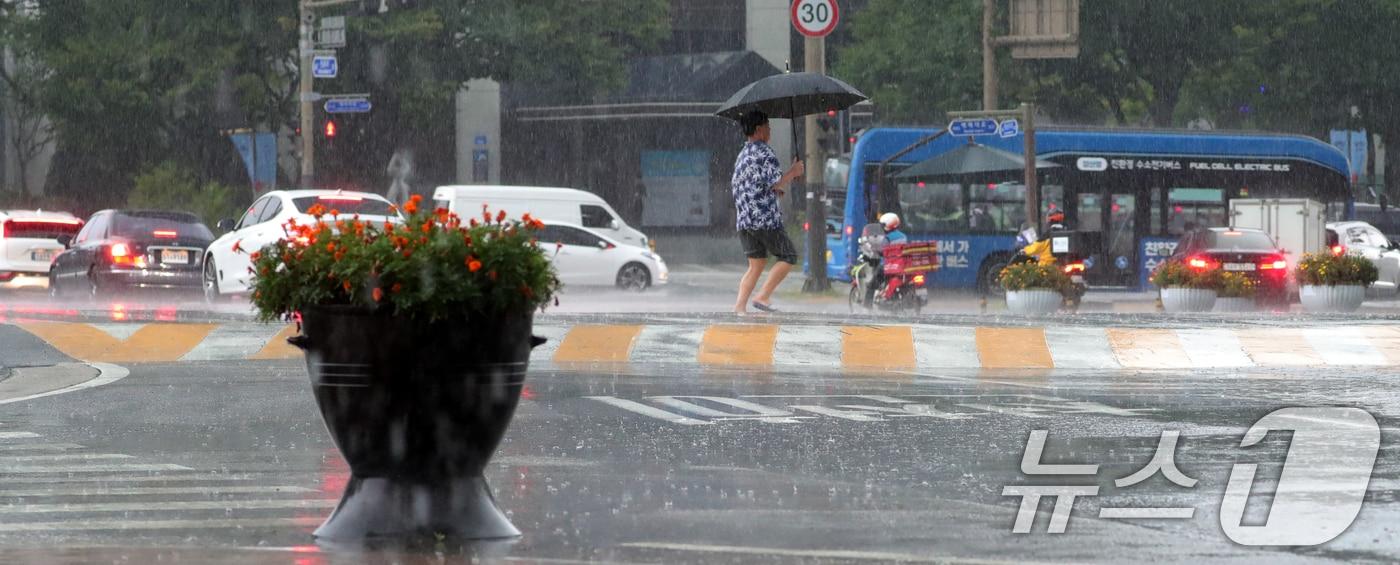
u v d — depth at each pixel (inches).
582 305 1969.7
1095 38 3814.0
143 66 3641.7
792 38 4650.6
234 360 1290.6
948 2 3917.3
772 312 1428.4
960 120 2603.3
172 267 2166.6
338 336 518.3
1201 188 2920.8
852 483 686.5
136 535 567.2
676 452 783.7
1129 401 996.6
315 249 522.3
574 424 888.9
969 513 610.5
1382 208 3617.1
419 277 508.1
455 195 2859.3
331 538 532.4
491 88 4549.7
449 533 535.2
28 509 629.0
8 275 2573.8
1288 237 2787.9
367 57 3794.3
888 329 1314.0
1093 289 2866.6
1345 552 534.6
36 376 1168.8
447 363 518.9
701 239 4515.3
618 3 3949.3
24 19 3747.5
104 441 840.9
